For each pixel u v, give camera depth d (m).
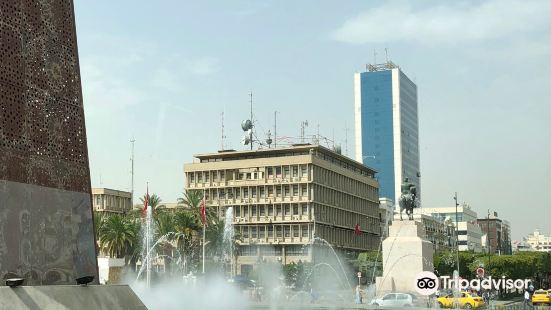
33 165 16.45
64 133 17.67
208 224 102.12
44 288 14.20
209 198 131.25
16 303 13.41
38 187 16.52
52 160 17.09
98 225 93.69
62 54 18.02
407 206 54.62
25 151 16.27
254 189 128.62
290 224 125.25
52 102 17.41
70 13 18.52
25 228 15.94
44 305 13.95
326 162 130.62
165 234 94.88
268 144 138.38
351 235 141.75
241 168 130.00
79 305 14.68
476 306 55.31
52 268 16.58
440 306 54.41
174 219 95.75
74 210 17.59
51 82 17.47
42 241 16.39
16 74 16.36
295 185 126.12
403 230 53.06
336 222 134.00
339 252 134.12
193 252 99.94
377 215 159.75
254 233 127.31
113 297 15.73
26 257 15.84
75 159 17.92
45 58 17.36
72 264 17.23
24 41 16.73
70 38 18.39
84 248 17.75
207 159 134.75
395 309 44.47
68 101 17.97
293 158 126.31
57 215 16.98
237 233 109.19
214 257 104.75
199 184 132.25
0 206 15.30
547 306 63.66
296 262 122.69
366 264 112.50
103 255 96.50
